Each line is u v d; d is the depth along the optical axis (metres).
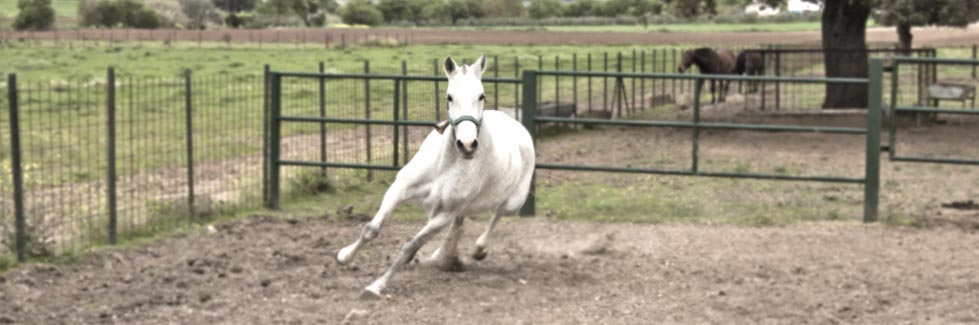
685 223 11.88
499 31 94.62
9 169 14.57
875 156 11.77
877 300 8.53
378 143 15.27
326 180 13.74
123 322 7.76
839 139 21.48
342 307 8.22
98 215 11.10
